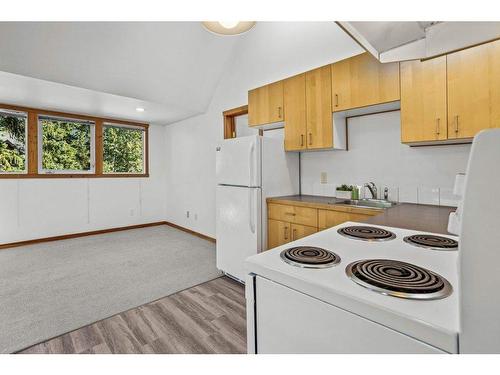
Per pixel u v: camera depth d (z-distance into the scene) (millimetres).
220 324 1925
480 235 432
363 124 2672
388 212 1879
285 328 734
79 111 4305
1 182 3828
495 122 1646
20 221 3988
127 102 3803
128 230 5129
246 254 2643
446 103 1831
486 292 430
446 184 2188
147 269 3039
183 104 4090
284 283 737
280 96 2949
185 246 4020
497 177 417
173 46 3256
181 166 5148
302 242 1067
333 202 2502
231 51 3785
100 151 4793
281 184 2916
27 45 2557
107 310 2115
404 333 523
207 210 4473
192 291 2477
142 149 5453
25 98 3580
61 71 2895
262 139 2695
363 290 623
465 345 452
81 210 4594
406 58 1268
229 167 2846
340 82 2428
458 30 1086
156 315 2045
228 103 3961
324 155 2986
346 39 2654
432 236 1136
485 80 1680
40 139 4172
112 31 2789
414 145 2281
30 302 2238
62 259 3365
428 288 621
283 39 3199
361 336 584
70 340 1728
